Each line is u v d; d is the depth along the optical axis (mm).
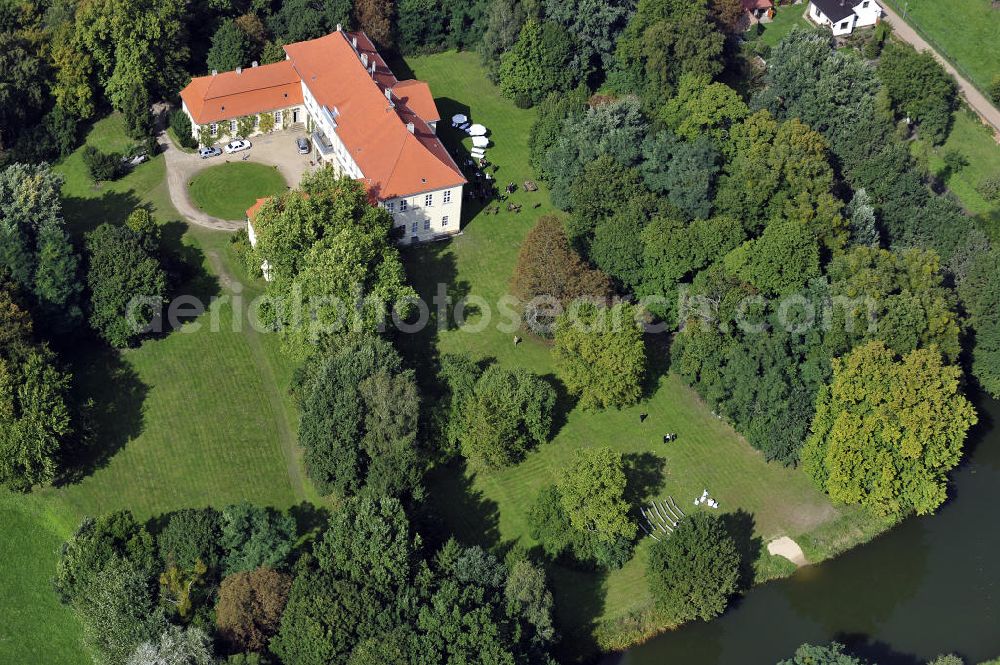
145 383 161750
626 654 136750
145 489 149125
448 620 121250
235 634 123750
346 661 121125
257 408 159500
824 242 172500
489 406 149500
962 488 159375
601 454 141000
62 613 136500
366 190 176250
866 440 145375
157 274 164375
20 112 198875
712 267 165625
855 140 193375
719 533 137750
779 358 154125
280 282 160500
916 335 157000
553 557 142625
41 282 158875
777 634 139875
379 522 129750
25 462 142125
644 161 185500
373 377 146250
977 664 137000
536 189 198375
